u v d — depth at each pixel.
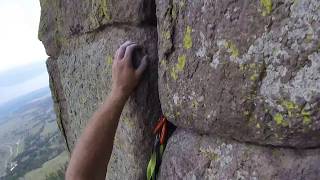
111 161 2.18
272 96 1.21
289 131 1.21
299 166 1.23
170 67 1.55
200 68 1.41
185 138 1.62
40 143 86.38
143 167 1.92
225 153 1.43
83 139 1.82
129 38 1.85
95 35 2.13
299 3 1.10
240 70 1.27
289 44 1.14
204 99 1.42
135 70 1.77
